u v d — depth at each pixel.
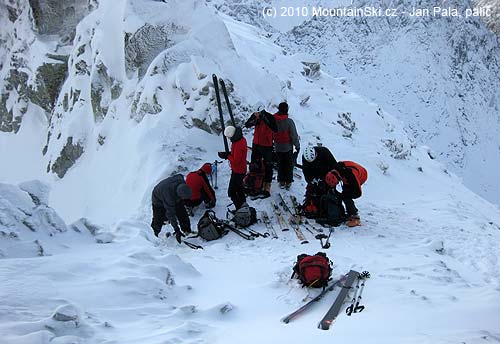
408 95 159.50
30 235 6.66
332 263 7.16
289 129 11.24
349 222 10.21
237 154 10.38
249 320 5.50
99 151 14.48
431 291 6.44
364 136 19.03
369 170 15.09
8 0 19.83
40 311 4.65
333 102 20.98
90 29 16.05
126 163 13.00
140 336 4.56
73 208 14.00
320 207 10.28
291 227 10.12
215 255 8.59
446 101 157.62
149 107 13.52
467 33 175.50
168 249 9.27
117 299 5.37
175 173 11.96
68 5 17.94
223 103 13.21
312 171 10.30
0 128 19.92
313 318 5.51
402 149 19.20
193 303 5.88
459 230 10.91
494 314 5.30
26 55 19.03
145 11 14.63
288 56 24.97
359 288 6.58
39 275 5.40
